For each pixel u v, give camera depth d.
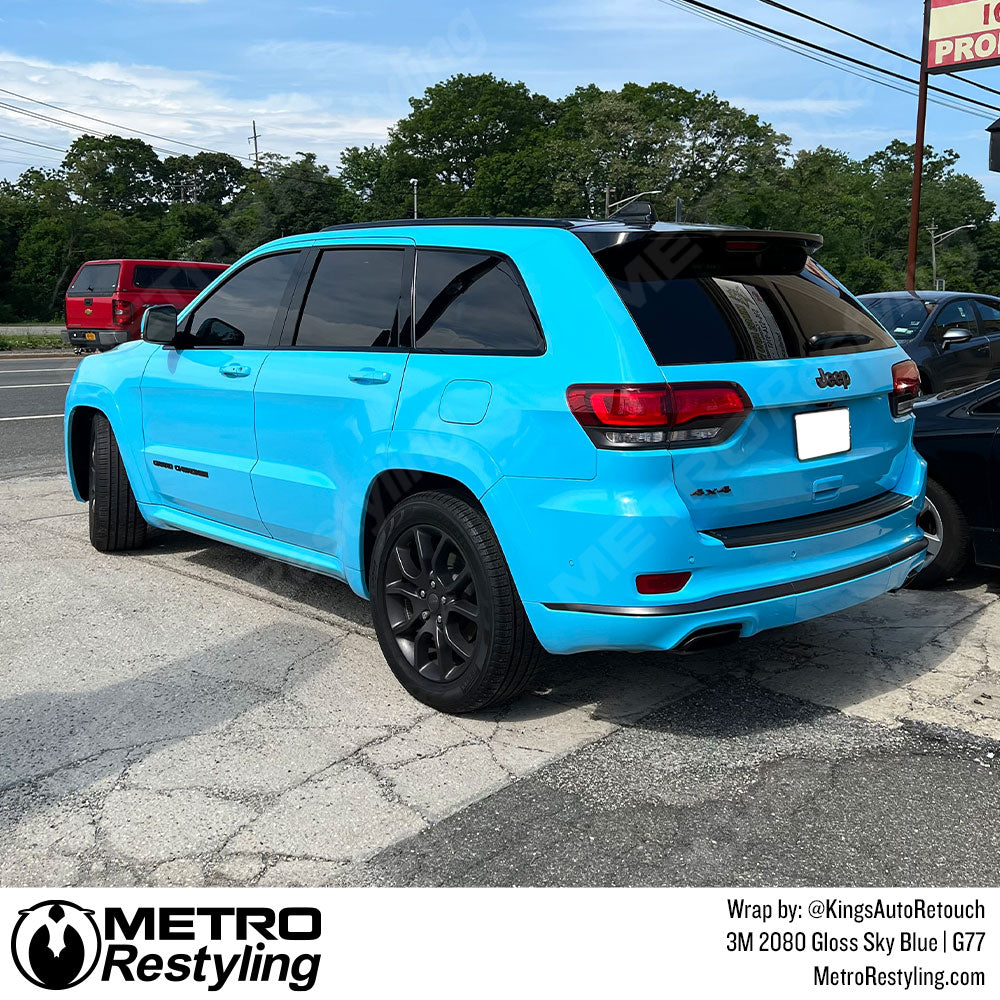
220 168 88.19
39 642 4.07
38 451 8.81
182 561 5.29
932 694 3.56
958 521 4.66
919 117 20.02
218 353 4.40
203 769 3.00
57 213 62.50
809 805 2.80
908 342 10.45
